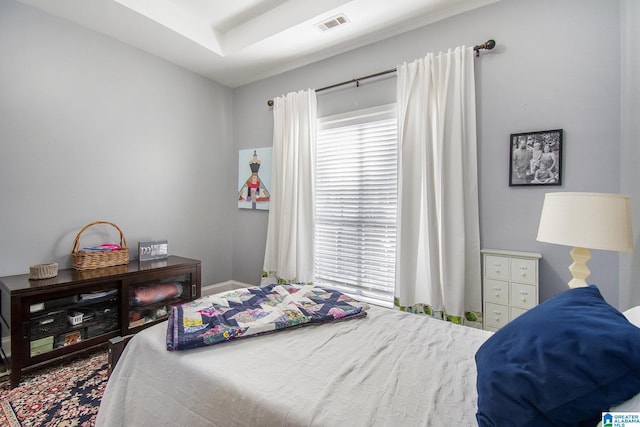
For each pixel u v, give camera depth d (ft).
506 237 6.72
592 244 3.98
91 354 7.27
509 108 6.67
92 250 7.82
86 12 7.48
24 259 7.20
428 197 7.23
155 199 9.88
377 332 4.62
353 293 9.26
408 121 7.66
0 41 6.75
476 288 6.89
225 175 12.15
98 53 8.38
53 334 6.44
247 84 11.86
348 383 3.24
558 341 2.32
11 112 6.95
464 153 6.95
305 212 9.79
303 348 4.04
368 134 8.91
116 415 3.83
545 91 6.30
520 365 2.41
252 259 11.86
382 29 8.18
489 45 6.70
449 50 7.07
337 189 9.58
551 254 6.25
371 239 8.92
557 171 6.14
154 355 3.92
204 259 11.44
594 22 5.85
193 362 3.63
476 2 7.01
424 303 7.65
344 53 9.32
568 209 4.22
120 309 7.51
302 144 9.86
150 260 9.11
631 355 1.94
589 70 5.89
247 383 3.21
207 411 3.25
